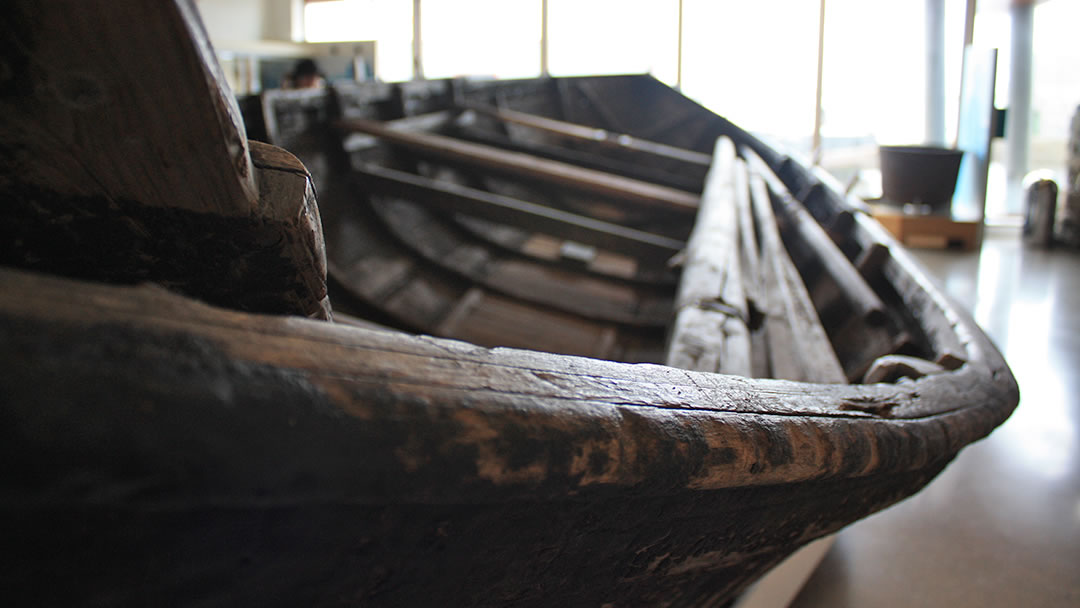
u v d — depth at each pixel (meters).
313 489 0.27
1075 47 6.95
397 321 2.14
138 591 0.28
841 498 0.69
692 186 3.72
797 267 2.48
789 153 4.11
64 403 0.21
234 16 8.00
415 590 0.38
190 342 0.25
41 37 0.34
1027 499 1.95
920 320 1.58
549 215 2.49
